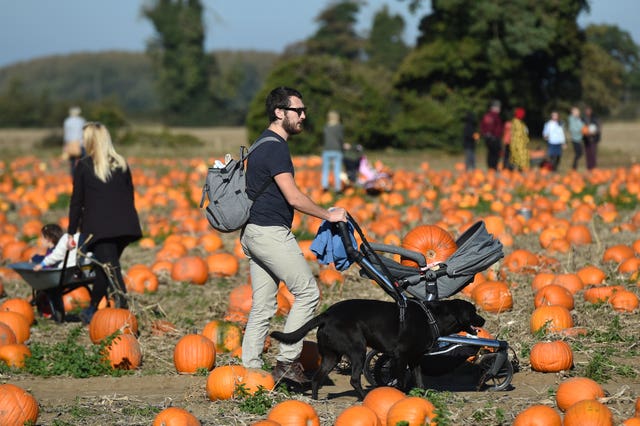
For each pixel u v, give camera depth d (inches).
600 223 1147.3
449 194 1545.3
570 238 991.0
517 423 418.0
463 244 514.3
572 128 1931.6
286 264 489.7
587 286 764.0
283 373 505.4
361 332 478.6
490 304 703.1
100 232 682.2
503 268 841.5
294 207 482.9
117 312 646.5
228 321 642.8
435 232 637.3
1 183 1907.0
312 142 2861.7
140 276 828.6
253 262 513.0
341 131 1551.4
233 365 514.3
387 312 481.1
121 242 703.7
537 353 554.9
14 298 799.7
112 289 703.7
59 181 1855.3
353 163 1612.9
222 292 818.8
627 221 1144.8
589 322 655.8
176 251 986.7
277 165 480.7
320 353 488.7
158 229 1203.2
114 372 576.4
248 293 718.5
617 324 640.4
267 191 487.8
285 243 490.3
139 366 595.2
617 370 544.4
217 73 7253.9
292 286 494.9
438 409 430.0
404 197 1540.4
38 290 715.4
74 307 786.8
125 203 693.3
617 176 1657.2
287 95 489.7
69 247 686.5
